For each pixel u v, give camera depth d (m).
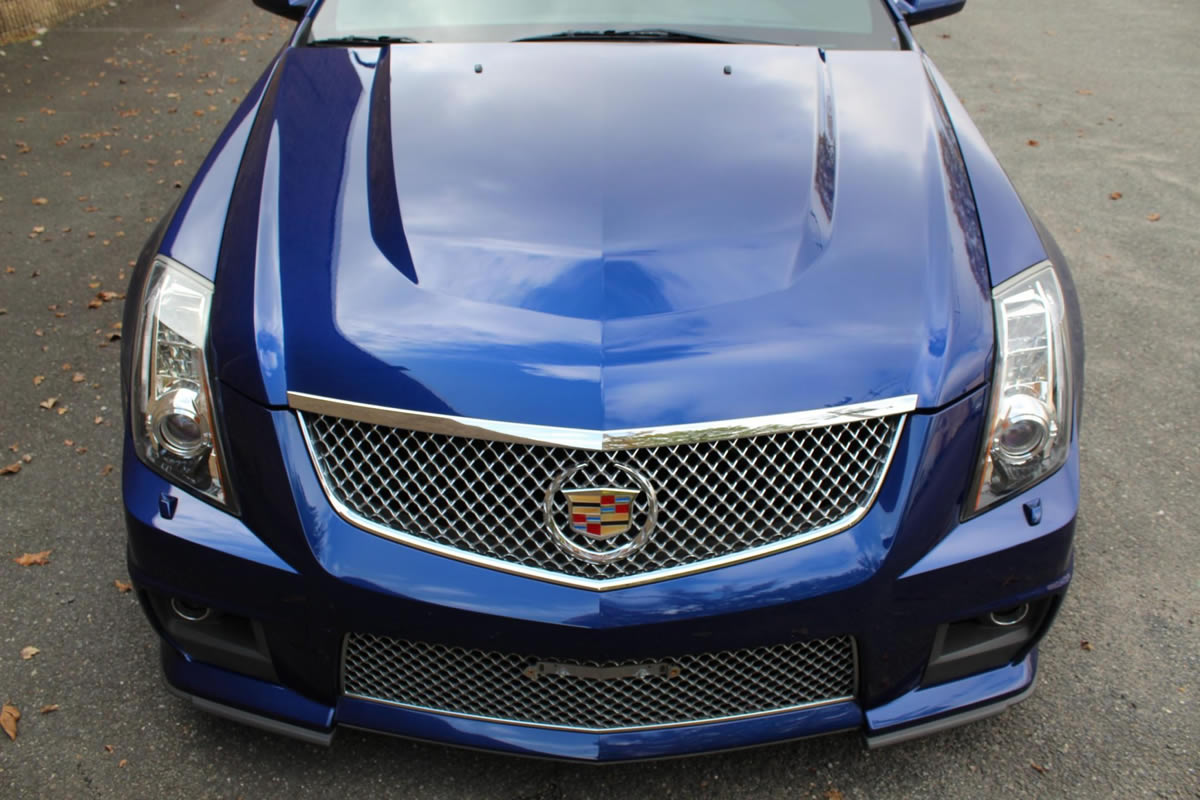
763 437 1.67
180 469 1.79
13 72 6.62
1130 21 8.34
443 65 2.46
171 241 2.01
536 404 1.63
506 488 1.66
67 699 2.16
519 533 1.68
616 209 1.94
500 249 1.85
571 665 1.72
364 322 1.74
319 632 1.76
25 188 4.82
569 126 2.19
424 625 1.69
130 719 2.12
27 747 2.05
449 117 2.23
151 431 1.81
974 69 7.00
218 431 1.77
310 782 2.00
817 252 1.88
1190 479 2.93
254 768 2.02
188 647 1.92
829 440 1.69
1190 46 7.62
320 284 1.82
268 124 2.27
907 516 1.71
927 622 1.77
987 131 5.79
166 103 6.09
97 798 1.95
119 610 2.40
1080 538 2.69
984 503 1.78
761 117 2.24
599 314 1.72
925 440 1.72
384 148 2.15
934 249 1.90
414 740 1.85
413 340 1.71
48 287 3.89
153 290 1.93
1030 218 2.14
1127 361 3.51
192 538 1.75
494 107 2.26
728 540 1.68
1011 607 1.82
